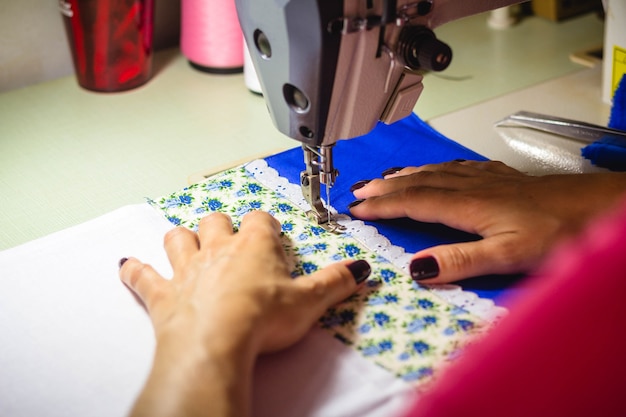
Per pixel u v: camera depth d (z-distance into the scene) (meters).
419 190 0.94
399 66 0.83
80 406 0.74
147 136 1.26
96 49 1.34
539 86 1.33
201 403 0.65
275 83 0.83
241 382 0.68
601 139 1.12
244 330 0.71
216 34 1.40
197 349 0.69
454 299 0.84
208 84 1.43
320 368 0.76
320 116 0.83
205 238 0.88
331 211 1.00
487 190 0.92
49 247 0.94
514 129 1.20
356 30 0.78
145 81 1.43
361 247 0.93
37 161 1.19
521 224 0.86
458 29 1.61
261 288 0.77
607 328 0.54
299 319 0.77
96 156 1.20
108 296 0.87
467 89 1.37
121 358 0.79
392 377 0.75
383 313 0.83
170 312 0.77
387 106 0.87
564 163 1.11
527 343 0.54
